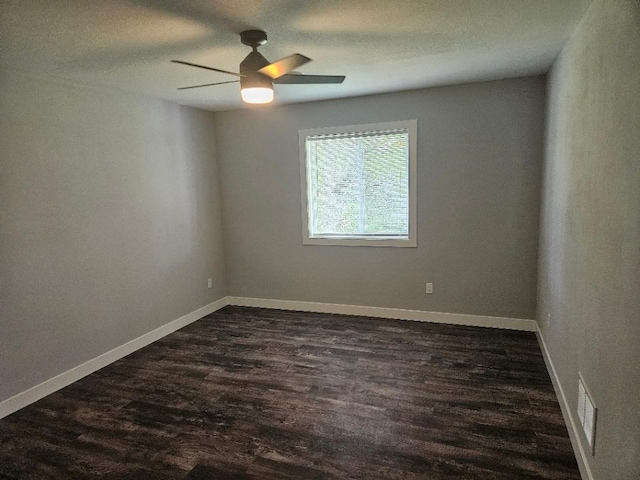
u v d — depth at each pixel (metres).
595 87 1.96
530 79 3.66
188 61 2.82
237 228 5.04
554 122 3.10
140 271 3.89
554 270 2.98
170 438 2.46
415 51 2.80
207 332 4.25
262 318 4.65
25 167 2.88
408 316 4.42
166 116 4.19
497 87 3.76
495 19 2.25
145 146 3.93
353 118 4.29
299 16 2.14
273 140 4.68
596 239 1.89
